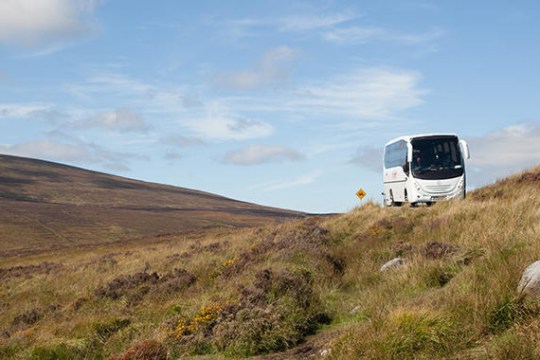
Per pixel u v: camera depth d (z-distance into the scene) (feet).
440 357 22.06
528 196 60.90
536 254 28.73
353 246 61.67
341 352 24.50
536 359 19.34
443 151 85.20
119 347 36.96
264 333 33.53
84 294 67.56
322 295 42.29
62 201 500.33
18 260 166.81
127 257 107.24
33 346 38.37
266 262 54.54
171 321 38.58
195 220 432.66
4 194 485.56
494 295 25.08
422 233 59.52
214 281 55.47
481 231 49.39
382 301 34.12
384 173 103.76
